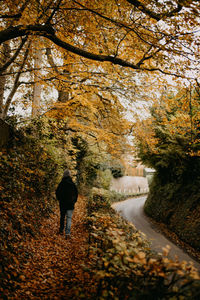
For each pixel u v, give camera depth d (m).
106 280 2.23
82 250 4.54
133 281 2.14
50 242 4.70
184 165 11.30
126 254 2.08
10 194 4.47
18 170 5.09
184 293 1.86
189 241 8.96
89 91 7.09
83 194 16.95
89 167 17.81
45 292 2.88
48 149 7.82
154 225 12.75
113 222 4.36
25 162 5.75
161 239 9.30
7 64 5.60
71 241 5.18
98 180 20.70
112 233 2.72
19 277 3.02
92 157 16.84
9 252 3.24
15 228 3.97
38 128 7.47
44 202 6.61
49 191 7.69
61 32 4.93
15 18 4.77
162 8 3.58
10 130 5.56
